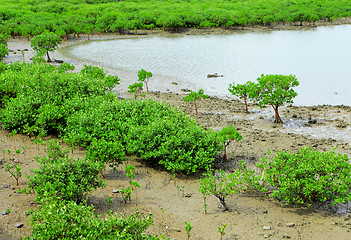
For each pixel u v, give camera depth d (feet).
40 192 37.76
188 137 54.39
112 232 30.60
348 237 36.35
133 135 57.93
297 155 46.21
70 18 284.82
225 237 36.47
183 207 42.86
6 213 38.01
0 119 67.56
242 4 384.06
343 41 200.64
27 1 378.53
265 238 36.32
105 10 342.85
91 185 42.75
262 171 51.49
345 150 60.75
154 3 403.54
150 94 101.45
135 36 256.11
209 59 154.92
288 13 304.09
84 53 177.27
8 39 227.40
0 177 47.06
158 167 55.42
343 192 41.57
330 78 116.47
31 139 63.93
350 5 340.39
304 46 186.91
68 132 62.85
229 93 103.30
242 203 44.24
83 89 81.15
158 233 36.70
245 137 68.33
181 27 295.48
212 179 43.29
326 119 78.28
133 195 45.32
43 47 148.66
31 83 79.51
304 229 38.06
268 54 164.76
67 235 29.81
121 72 131.44
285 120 78.79
